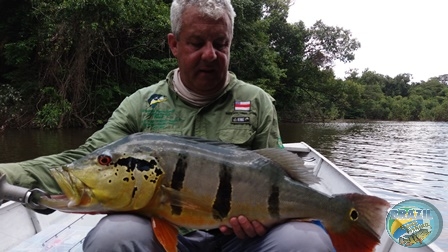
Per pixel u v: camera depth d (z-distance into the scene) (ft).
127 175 2.55
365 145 24.08
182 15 3.13
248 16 29.14
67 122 23.39
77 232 4.17
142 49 25.35
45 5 22.30
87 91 23.97
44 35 22.89
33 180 2.72
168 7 25.50
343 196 2.73
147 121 3.41
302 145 9.58
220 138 3.34
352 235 2.71
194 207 2.63
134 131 3.44
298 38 38.88
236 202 2.67
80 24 21.50
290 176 2.80
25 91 23.65
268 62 30.45
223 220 2.68
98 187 2.54
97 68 24.64
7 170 2.62
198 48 3.14
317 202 2.70
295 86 42.22
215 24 3.08
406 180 13.93
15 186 2.50
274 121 3.52
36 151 16.28
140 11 22.58
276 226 2.74
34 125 23.06
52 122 22.65
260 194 2.68
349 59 44.34
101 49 24.08
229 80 3.46
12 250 3.72
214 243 3.13
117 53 24.84
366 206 2.69
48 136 20.47
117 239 2.49
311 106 47.06
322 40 43.37
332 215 2.72
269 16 38.11
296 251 2.55
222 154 2.68
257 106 3.45
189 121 3.37
